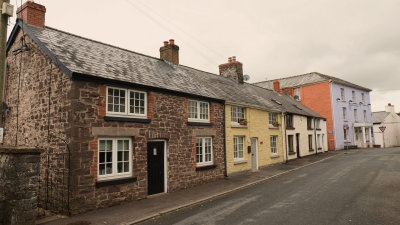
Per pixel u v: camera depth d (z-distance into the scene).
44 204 9.33
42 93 9.83
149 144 11.04
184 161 12.35
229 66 23.19
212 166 13.98
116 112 9.81
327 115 33.84
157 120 11.17
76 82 8.68
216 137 14.64
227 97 16.14
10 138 11.48
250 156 17.56
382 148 34.28
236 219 7.77
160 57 16.91
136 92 10.66
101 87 9.33
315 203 9.12
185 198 10.41
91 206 8.73
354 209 8.27
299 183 12.95
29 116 10.40
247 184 13.13
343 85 36.09
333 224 7.04
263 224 7.24
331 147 33.34
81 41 11.80
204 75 18.81
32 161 7.10
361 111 39.34
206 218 8.01
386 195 9.81
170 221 7.85
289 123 24.23
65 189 8.54
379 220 7.21
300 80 37.41
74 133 8.47
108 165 9.49
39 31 10.62
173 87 12.23
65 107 8.83
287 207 8.79
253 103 18.58
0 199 6.90
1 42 7.11
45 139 9.51
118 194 9.50
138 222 7.76
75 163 8.41
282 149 21.88
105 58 11.37
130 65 12.12
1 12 7.13
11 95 11.63
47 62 9.73
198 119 13.60
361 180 12.80
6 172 6.93
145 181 10.46
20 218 6.77
